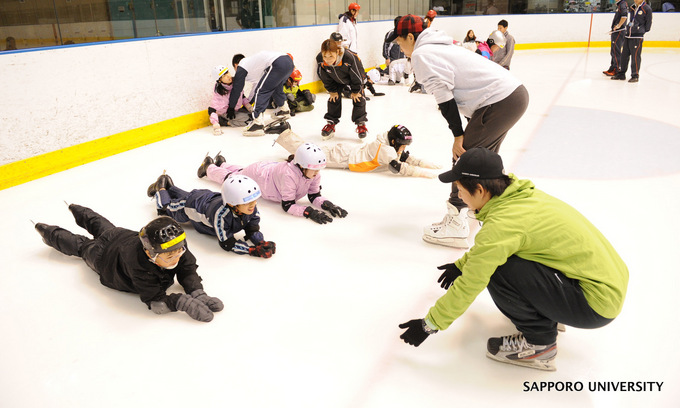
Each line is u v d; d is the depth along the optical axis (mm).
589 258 1940
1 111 4629
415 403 2033
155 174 4988
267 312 2662
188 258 2744
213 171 4488
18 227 3779
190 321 2613
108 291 2904
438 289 2859
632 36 10141
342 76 5836
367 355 2324
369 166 4730
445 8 17438
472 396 2070
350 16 10141
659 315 2566
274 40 8461
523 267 1991
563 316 2018
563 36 17094
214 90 6863
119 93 5805
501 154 5480
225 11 7832
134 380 2186
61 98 5152
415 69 3164
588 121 6984
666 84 10031
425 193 4340
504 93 3016
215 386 2139
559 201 2086
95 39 6324
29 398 2096
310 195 4047
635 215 3803
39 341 2461
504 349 2242
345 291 2852
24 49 4812
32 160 4930
